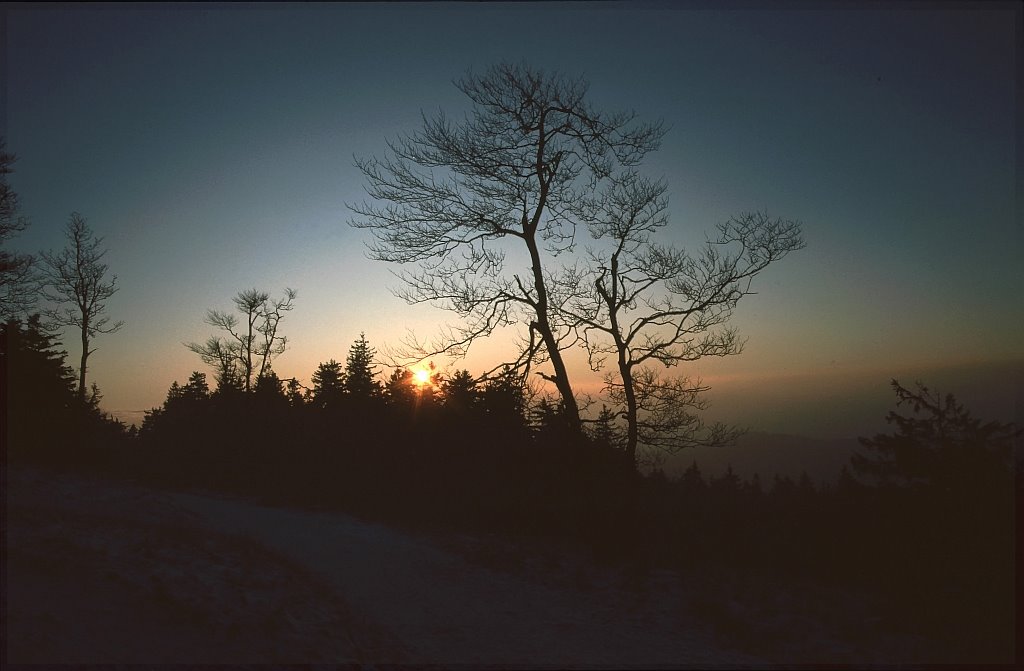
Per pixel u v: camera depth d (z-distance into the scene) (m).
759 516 19.38
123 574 11.06
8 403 28.48
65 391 32.28
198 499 26.25
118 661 7.74
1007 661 9.80
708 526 19.20
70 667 7.32
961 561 13.23
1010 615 11.16
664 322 25.08
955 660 9.86
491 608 12.37
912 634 11.11
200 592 10.91
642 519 19.45
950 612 11.68
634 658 9.85
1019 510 14.07
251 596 11.34
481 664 9.54
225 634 9.27
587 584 14.34
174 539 14.87
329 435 32.66
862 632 11.10
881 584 14.09
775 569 16.17
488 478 24.45
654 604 12.86
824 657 9.95
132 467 33.19
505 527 21.77
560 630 11.20
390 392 34.69
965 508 14.67
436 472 27.06
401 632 10.71
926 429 17.42
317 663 8.87
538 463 23.61
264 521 20.86
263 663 8.54
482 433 27.08
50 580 10.27
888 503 16.41
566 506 21.48
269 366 48.22
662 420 23.50
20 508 15.55
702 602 12.65
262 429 35.28
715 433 23.45
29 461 27.62
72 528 14.35
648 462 23.69
